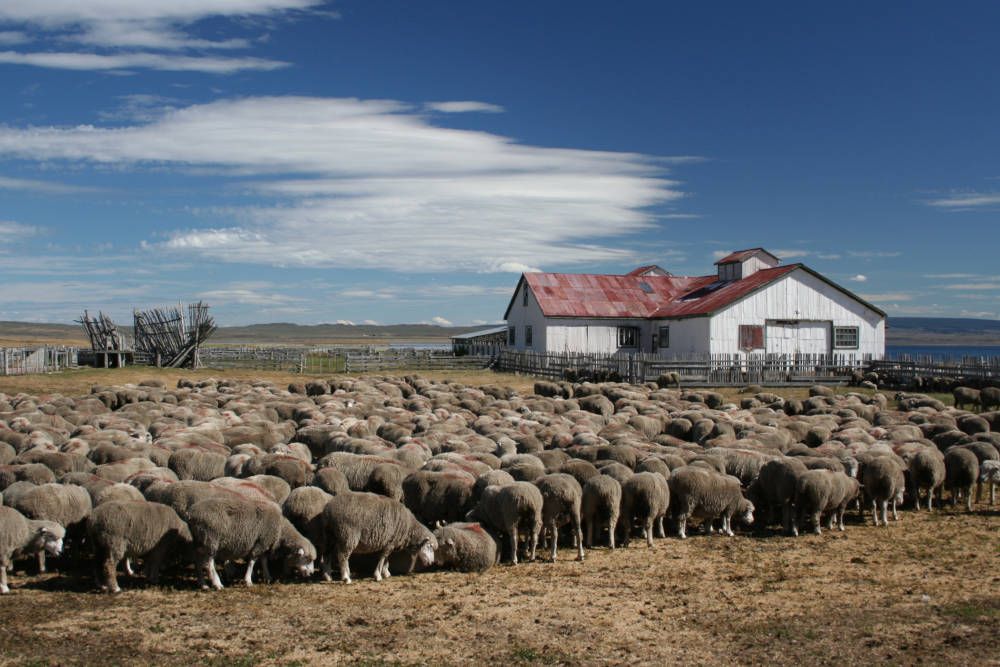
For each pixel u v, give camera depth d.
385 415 31.05
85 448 21.78
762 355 59.69
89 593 14.31
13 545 14.30
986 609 13.78
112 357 71.00
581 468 19.08
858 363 61.06
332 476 18.23
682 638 12.55
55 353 66.88
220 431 24.72
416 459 21.47
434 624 13.12
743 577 15.82
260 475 18.16
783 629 12.91
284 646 12.09
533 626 13.09
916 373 55.03
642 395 40.47
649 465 19.86
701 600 14.41
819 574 15.99
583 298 70.75
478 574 16.09
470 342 88.50
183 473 19.86
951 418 30.11
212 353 74.62
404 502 18.59
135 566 16.09
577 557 17.38
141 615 13.25
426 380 53.62
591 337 69.12
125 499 15.28
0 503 15.74
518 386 57.91
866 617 13.45
